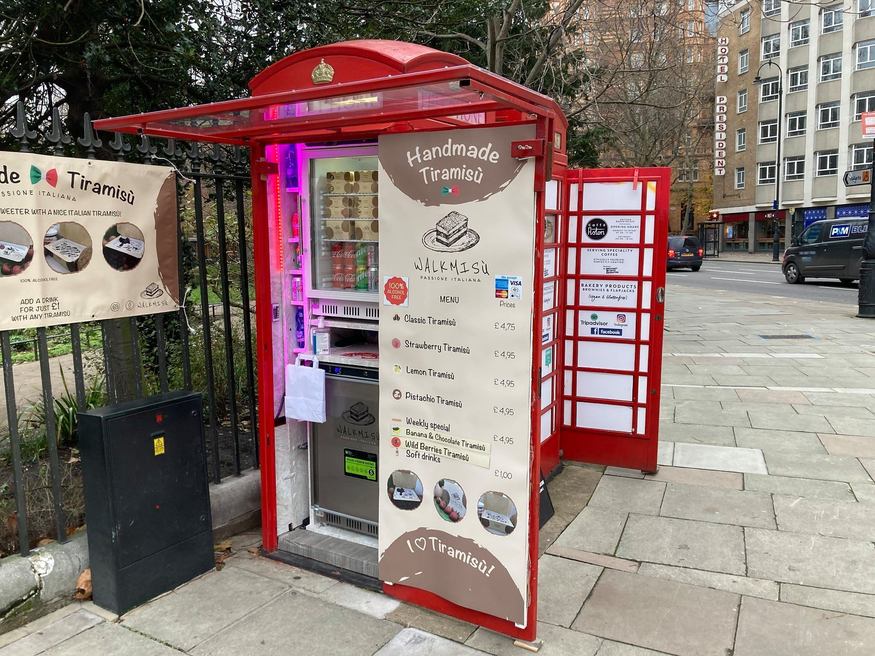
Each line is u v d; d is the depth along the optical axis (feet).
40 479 12.67
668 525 12.37
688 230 161.68
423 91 7.20
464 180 8.40
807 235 62.69
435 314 8.92
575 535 12.09
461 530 9.12
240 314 20.43
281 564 11.23
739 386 22.76
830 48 116.78
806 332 33.71
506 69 30.45
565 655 8.60
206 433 16.66
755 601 9.72
